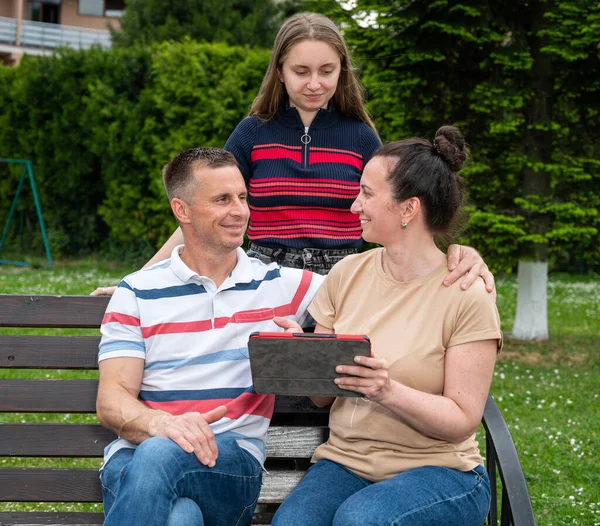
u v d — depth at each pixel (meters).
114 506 2.03
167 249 2.75
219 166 2.40
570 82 7.73
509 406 6.04
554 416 5.82
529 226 7.84
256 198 2.95
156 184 13.37
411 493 2.11
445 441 2.26
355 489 2.25
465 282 2.27
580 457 4.94
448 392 2.22
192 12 20.73
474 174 7.85
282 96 2.97
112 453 2.32
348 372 2.09
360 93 3.02
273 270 2.53
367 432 2.29
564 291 13.43
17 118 14.51
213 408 2.36
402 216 2.32
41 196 14.70
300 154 2.92
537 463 4.82
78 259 15.08
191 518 2.08
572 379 6.95
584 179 7.89
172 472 2.10
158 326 2.38
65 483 2.54
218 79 13.19
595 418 5.78
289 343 2.10
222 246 2.41
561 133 8.02
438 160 2.34
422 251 2.35
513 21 7.57
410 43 7.29
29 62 14.24
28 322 2.55
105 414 2.28
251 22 20.59
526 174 8.01
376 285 2.39
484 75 7.77
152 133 13.52
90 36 26.16
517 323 8.77
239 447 2.30
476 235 7.67
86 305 2.56
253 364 2.11
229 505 2.26
